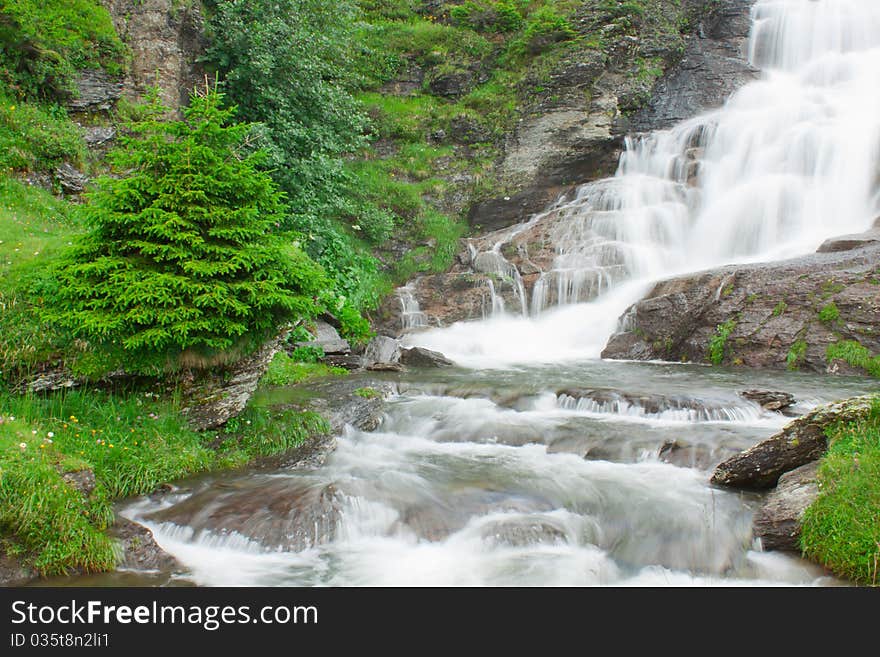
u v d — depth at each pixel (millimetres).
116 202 6883
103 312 6602
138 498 6430
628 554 5570
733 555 5375
